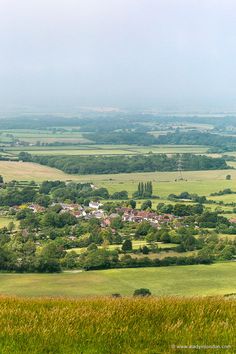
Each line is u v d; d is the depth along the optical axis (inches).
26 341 625.6
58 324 661.3
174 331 649.6
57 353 606.9
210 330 648.4
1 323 664.4
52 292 3302.2
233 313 700.0
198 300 748.6
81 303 746.8
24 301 765.9
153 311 697.6
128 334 645.9
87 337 636.7
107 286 3476.9
